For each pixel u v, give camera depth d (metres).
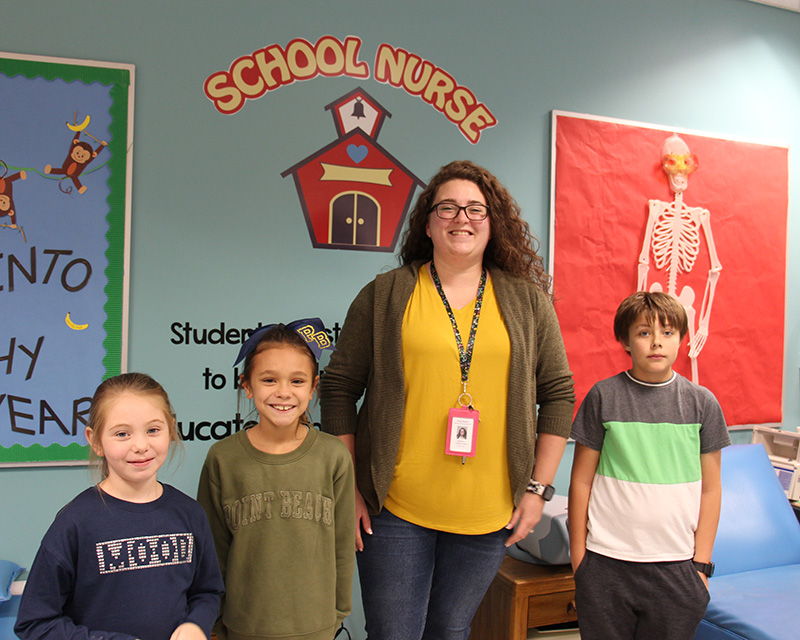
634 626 1.65
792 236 2.82
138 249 2.04
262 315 2.15
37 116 1.95
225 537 1.44
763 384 2.75
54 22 1.96
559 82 2.46
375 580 1.55
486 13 2.37
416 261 1.68
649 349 1.64
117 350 2.01
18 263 1.93
